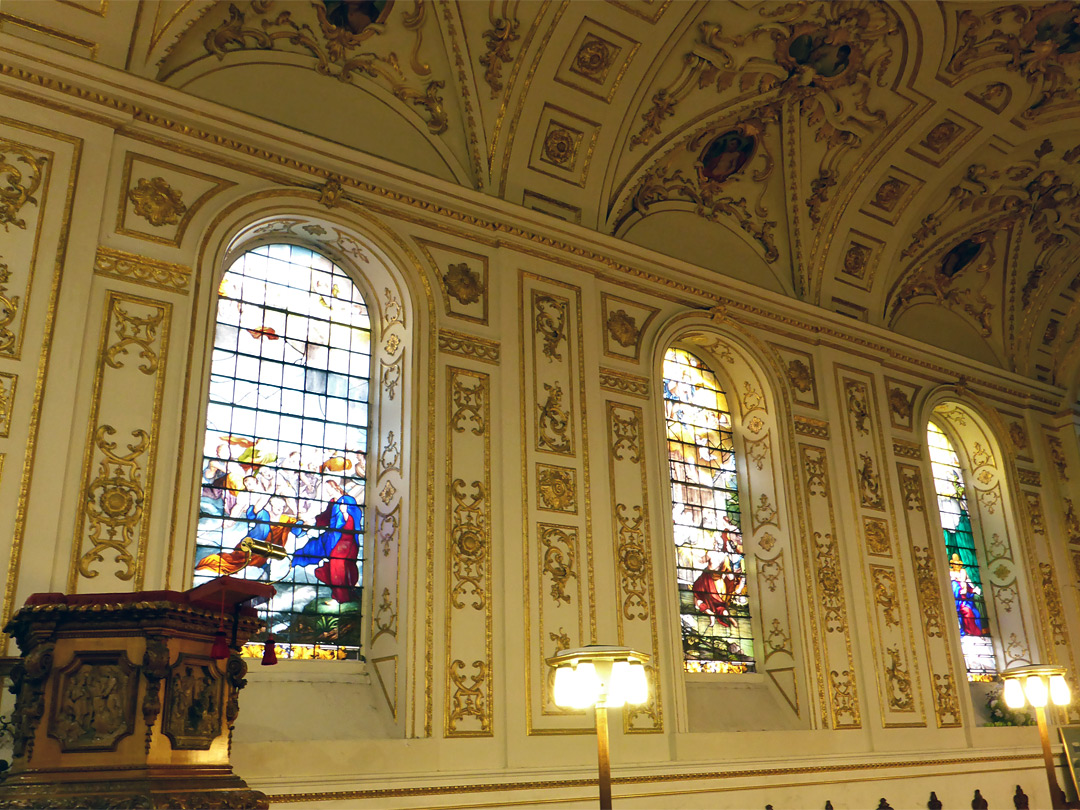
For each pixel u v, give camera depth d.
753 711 10.98
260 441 8.98
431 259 9.98
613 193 11.62
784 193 13.21
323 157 9.58
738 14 11.11
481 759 8.65
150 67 8.82
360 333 10.03
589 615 9.77
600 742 7.38
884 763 11.24
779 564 11.77
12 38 8.11
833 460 12.70
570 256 11.02
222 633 5.93
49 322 7.69
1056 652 14.32
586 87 11.05
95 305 7.96
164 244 8.45
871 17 11.59
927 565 13.18
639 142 11.66
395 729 8.43
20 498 7.17
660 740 9.77
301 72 9.87
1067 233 15.82
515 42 10.50
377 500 9.44
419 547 8.90
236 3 9.28
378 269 9.98
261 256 9.56
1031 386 16.12
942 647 12.81
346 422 9.64
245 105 9.38
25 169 7.98
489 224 10.52
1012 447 15.33
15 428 7.31
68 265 7.91
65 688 5.52
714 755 10.05
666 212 12.38
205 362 8.38
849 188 13.48
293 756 7.72
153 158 8.66
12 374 7.43
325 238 9.80
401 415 9.45
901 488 13.38
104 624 5.63
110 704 5.47
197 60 9.21
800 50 11.71
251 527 8.67
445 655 8.75
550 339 10.55
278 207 9.20
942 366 14.83
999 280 15.98
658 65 11.23
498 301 10.30
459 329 9.92
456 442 9.50
